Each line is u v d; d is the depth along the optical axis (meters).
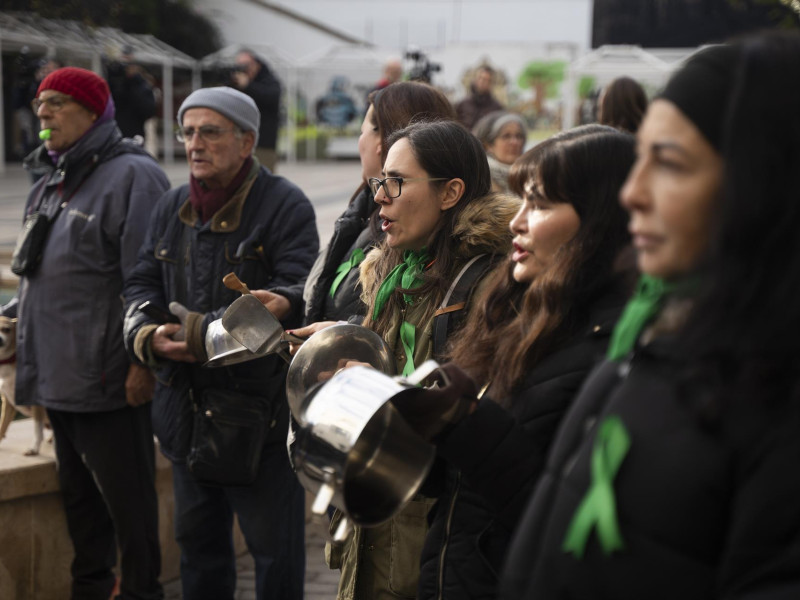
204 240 3.19
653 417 0.97
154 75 24.41
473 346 1.75
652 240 0.97
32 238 3.49
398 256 2.31
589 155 1.59
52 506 3.66
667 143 0.95
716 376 0.91
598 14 23.58
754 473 0.89
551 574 1.03
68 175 3.52
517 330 1.62
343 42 38.53
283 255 3.19
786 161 0.87
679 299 0.98
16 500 3.54
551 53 27.69
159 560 3.62
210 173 3.17
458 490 1.69
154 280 3.31
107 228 3.46
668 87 0.98
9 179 18.36
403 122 2.70
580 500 1.03
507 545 1.63
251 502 3.19
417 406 1.51
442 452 1.54
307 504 4.65
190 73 25.06
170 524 4.07
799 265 0.87
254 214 3.21
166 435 3.21
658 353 0.99
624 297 1.54
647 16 22.20
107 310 3.47
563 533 1.03
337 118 30.61
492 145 5.28
